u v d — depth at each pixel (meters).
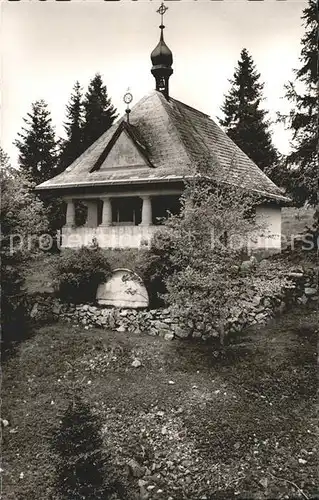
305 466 9.22
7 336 14.32
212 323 13.87
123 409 10.91
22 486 8.98
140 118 20.78
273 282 14.18
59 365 12.89
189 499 8.67
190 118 21.94
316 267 16.80
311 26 18.05
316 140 18.53
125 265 16.14
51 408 11.13
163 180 17.19
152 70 22.00
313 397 11.00
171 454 9.62
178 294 13.21
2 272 15.52
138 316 14.84
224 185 13.96
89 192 19.62
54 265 16.84
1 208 15.42
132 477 9.12
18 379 12.38
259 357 12.61
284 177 20.14
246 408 10.71
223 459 9.46
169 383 11.76
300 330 14.07
